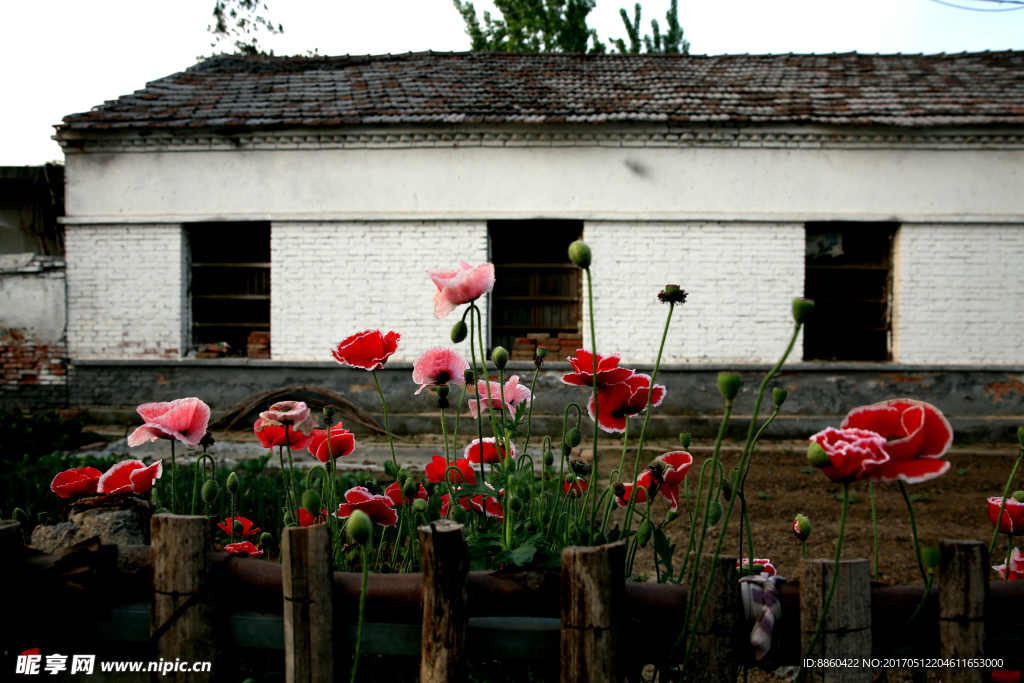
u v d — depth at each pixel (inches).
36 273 284.0
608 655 40.3
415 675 52.9
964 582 41.5
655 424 277.4
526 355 283.9
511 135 278.4
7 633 45.8
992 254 276.8
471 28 827.4
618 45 813.9
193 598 43.0
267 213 281.9
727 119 271.1
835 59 360.5
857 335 287.0
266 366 283.0
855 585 40.9
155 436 57.0
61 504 112.3
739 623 42.1
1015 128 269.3
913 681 43.5
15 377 284.8
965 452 251.6
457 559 40.6
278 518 113.0
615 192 280.2
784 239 279.0
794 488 194.2
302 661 41.7
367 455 230.4
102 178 281.6
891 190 277.0
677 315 281.1
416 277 283.1
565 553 41.0
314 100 301.6
